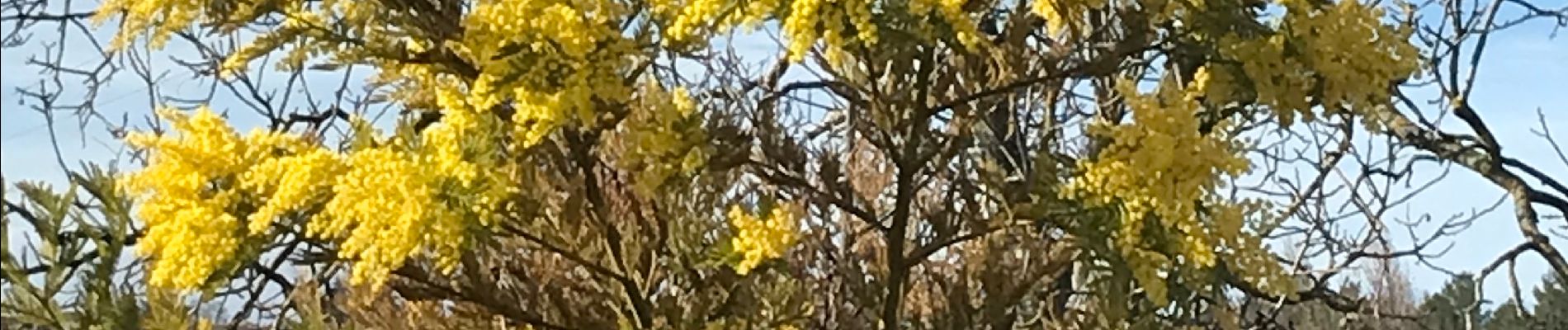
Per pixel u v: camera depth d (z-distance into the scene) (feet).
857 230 9.93
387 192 6.92
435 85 7.87
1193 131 7.68
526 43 7.22
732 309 8.23
